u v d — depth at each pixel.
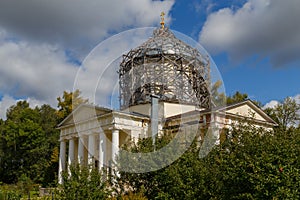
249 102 31.55
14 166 55.22
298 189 8.95
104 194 12.40
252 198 9.01
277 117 45.09
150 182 12.28
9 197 19.48
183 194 11.34
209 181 11.28
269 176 8.84
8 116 71.56
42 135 55.19
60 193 12.58
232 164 10.10
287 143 9.69
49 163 50.91
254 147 9.93
